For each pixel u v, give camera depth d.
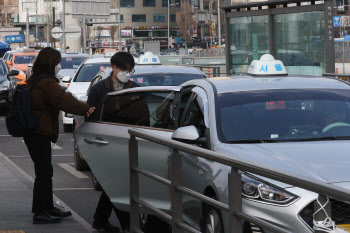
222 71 35.66
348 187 4.81
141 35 165.50
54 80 7.61
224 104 6.57
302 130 6.27
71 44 75.12
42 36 147.75
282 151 5.67
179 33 168.12
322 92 6.83
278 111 6.51
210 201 4.73
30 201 8.95
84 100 13.01
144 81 13.52
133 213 6.30
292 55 20.22
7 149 16.61
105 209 7.62
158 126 7.25
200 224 5.05
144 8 165.12
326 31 18.73
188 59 42.31
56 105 7.52
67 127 20.28
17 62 39.06
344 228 4.27
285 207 4.85
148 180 6.01
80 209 9.32
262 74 7.55
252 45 21.77
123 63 8.49
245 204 5.03
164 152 5.81
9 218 7.95
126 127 7.20
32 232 7.27
